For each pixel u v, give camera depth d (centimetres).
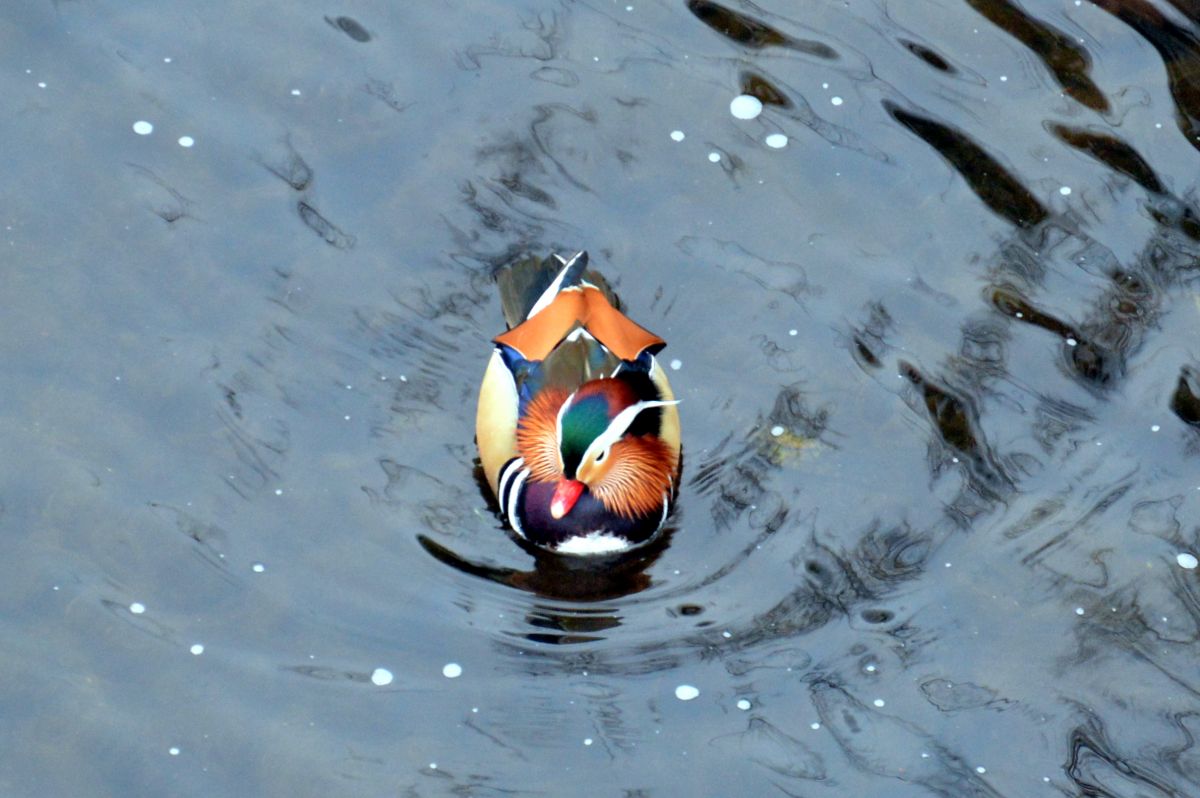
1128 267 1653
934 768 1260
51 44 1792
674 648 1361
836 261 1661
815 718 1298
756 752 1273
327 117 1753
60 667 1290
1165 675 1327
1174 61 1858
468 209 1689
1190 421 1529
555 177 1723
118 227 1628
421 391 1552
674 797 1241
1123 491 1474
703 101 1803
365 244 1647
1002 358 1579
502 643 1355
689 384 1576
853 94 1816
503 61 1830
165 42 1808
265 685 1296
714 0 1928
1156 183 1727
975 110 1802
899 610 1384
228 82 1775
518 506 1477
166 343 1539
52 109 1727
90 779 1219
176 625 1331
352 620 1355
